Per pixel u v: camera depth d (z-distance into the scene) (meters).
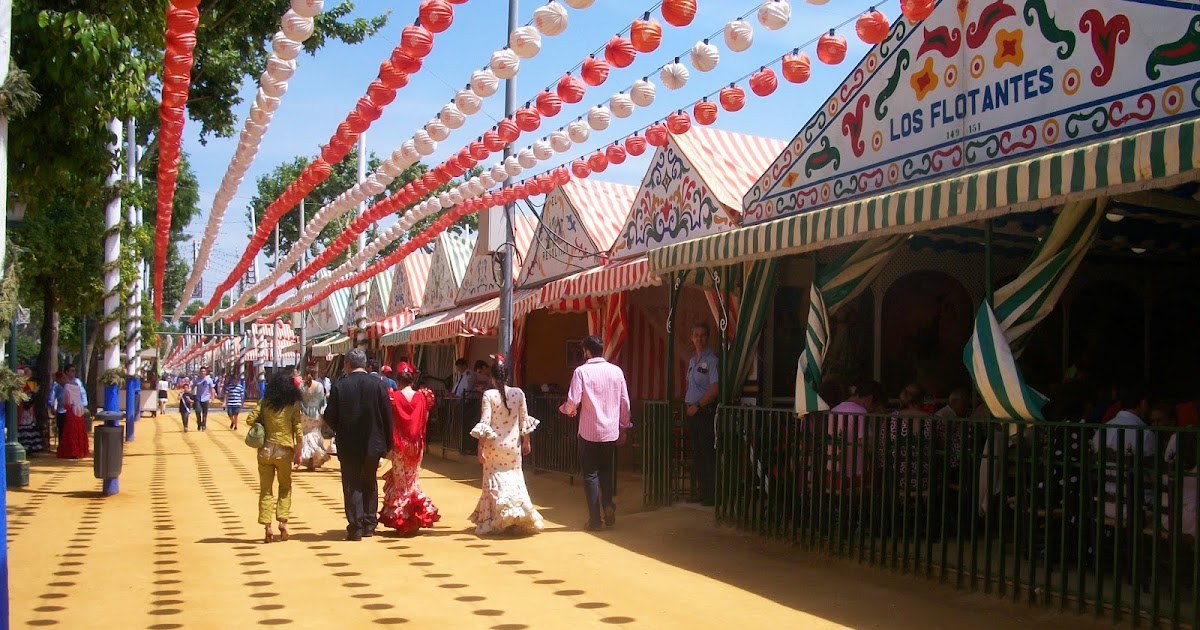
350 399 9.21
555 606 6.41
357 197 9.73
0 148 5.25
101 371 14.14
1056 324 11.83
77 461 18.38
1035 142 6.82
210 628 5.80
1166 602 5.75
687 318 13.91
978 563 7.07
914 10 6.12
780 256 8.91
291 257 14.20
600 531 9.74
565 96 7.28
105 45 7.96
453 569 7.71
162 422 36.12
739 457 9.53
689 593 6.82
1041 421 6.22
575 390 9.82
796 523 8.61
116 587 6.99
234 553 8.44
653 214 13.27
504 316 15.02
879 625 5.94
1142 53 6.08
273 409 9.08
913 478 7.86
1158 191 7.33
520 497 9.41
